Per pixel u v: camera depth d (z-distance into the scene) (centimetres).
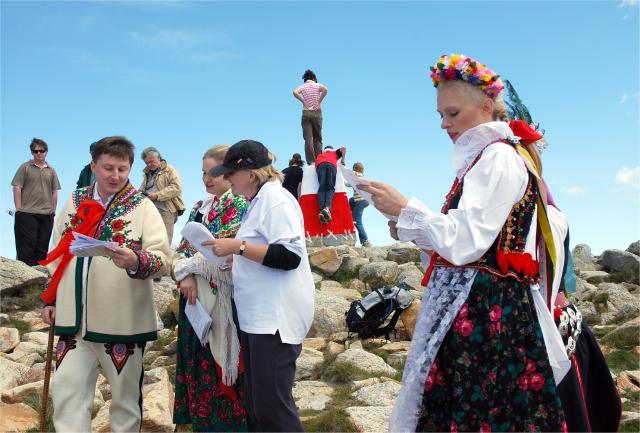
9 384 595
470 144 281
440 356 267
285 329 321
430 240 262
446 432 261
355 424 455
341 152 1139
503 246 267
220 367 382
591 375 351
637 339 697
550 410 256
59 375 372
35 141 1090
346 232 1145
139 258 368
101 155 392
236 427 380
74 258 385
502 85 284
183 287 382
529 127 289
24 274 915
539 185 278
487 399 255
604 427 348
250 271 327
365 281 1030
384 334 741
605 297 948
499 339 258
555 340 269
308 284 335
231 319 378
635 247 1208
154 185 990
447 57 285
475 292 263
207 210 414
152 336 389
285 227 326
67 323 375
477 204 261
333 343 718
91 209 394
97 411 522
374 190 278
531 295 269
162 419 469
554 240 309
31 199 1080
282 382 318
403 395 265
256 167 344
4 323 826
